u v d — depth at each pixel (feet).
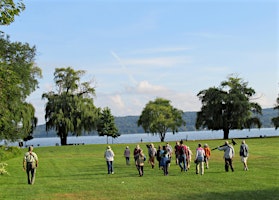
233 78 278.67
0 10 59.57
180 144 86.63
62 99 257.55
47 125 258.37
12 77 86.79
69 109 258.57
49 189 63.77
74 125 255.91
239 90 277.44
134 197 54.03
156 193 56.70
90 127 260.42
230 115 275.59
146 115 299.79
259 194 52.54
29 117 196.85
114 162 118.21
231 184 62.54
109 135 337.72
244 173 77.00
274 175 73.05
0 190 64.08
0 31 69.92
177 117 308.60
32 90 172.96
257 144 182.70
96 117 262.06
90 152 172.96
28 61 166.40
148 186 64.08
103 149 192.03
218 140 243.60
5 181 78.07
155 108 298.15
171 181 69.21
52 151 188.03
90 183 70.23
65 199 54.29
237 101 266.57
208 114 275.39
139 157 80.28
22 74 159.94
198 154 78.43
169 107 304.71
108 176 81.87
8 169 104.32
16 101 156.97
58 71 260.62
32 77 174.70
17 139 164.25
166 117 304.30
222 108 276.41
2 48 151.84
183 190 58.49
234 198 50.34
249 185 60.85
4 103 110.73
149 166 101.96
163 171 88.22
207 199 50.42
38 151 190.90
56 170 98.58
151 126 294.05
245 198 50.01
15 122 165.07
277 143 186.29
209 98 276.00
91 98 265.95
